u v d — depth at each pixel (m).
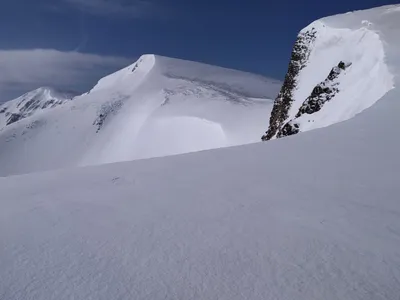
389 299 3.33
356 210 5.36
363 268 3.81
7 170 89.75
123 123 99.56
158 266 3.93
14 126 102.69
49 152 95.12
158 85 116.69
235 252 4.20
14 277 3.73
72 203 6.19
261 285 3.54
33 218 5.51
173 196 6.29
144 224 5.11
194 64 141.00
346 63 28.64
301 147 9.41
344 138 9.95
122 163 9.20
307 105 29.48
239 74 133.50
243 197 6.07
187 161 8.82
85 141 97.31
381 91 18.28
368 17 34.44
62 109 110.12
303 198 5.91
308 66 38.66
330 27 37.31
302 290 3.45
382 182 6.54
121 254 4.22
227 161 8.57
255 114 67.81
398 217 5.10
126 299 3.34
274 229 4.79
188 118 75.81
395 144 8.96
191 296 3.39
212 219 5.19
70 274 3.79
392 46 23.52
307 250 4.20
